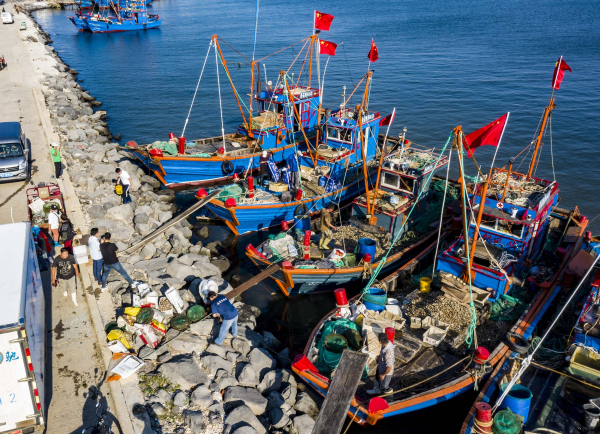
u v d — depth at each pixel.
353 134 22.61
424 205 19.36
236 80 52.09
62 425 9.84
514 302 14.04
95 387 10.83
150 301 13.63
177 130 37.47
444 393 10.92
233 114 41.25
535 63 55.94
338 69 55.28
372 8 124.94
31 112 32.31
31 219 17.02
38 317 10.34
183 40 77.38
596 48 63.72
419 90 45.72
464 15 106.06
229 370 12.13
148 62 61.62
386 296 14.12
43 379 9.77
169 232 19.72
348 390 8.75
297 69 55.91
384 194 19.28
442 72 52.75
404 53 63.97
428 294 15.02
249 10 121.81
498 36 76.44
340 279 16.28
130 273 15.55
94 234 13.53
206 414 10.55
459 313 13.73
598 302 12.98
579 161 29.98
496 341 13.14
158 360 11.95
